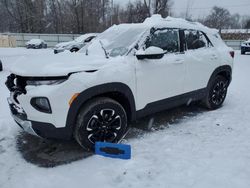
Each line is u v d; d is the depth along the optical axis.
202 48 4.68
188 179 2.77
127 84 3.43
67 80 2.96
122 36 3.95
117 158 3.22
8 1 40.38
